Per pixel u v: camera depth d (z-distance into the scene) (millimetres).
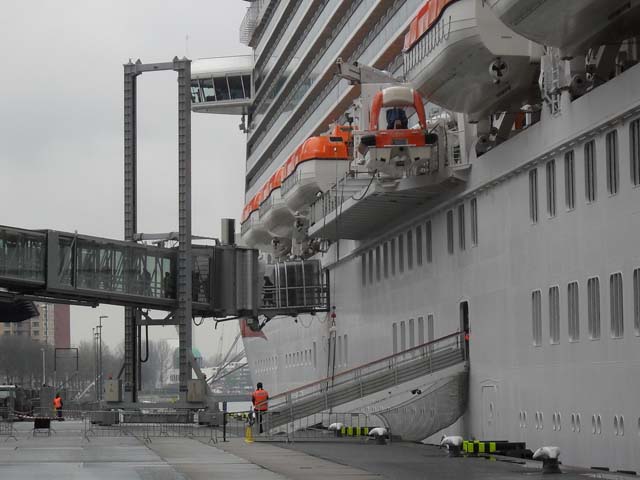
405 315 55875
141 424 68812
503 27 37469
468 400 46062
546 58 36125
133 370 72188
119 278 69375
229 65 110250
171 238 73375
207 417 66562
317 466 31125
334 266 73438
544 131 37031
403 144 45312
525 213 39500
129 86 73375
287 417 50812
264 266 77750
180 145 71000
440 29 38719
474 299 45344
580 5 30141
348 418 54250
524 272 39594
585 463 34188
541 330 38031
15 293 67062
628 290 31438
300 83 86500
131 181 73688
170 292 72438
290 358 87062
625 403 31578
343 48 71750
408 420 46938
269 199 82312
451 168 45531
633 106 30562
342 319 70750
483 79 39250
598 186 33312
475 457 35094
